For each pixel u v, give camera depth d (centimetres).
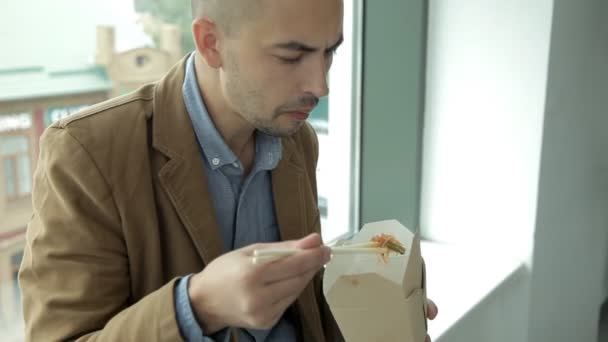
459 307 173
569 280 238
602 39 224
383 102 207
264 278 85
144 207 100
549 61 183
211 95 106
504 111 194
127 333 90
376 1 198
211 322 90
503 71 191
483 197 204
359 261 102
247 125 109
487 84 195
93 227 97
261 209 118
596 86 227
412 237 105
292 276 86
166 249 104
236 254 88
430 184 214
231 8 95
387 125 210
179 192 104
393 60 203
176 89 107
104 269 97
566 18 189
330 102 210
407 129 208
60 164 96
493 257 204
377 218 221
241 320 88
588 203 242
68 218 96
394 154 212
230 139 109
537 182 193
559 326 236
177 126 105
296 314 122
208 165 110
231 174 112
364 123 212
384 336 101
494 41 190
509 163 196
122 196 99
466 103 200
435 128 208
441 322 166
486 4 189
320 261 88
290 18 92
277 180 118
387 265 100
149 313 90
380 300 99
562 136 204
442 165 210
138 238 100
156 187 103
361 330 101
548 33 180
